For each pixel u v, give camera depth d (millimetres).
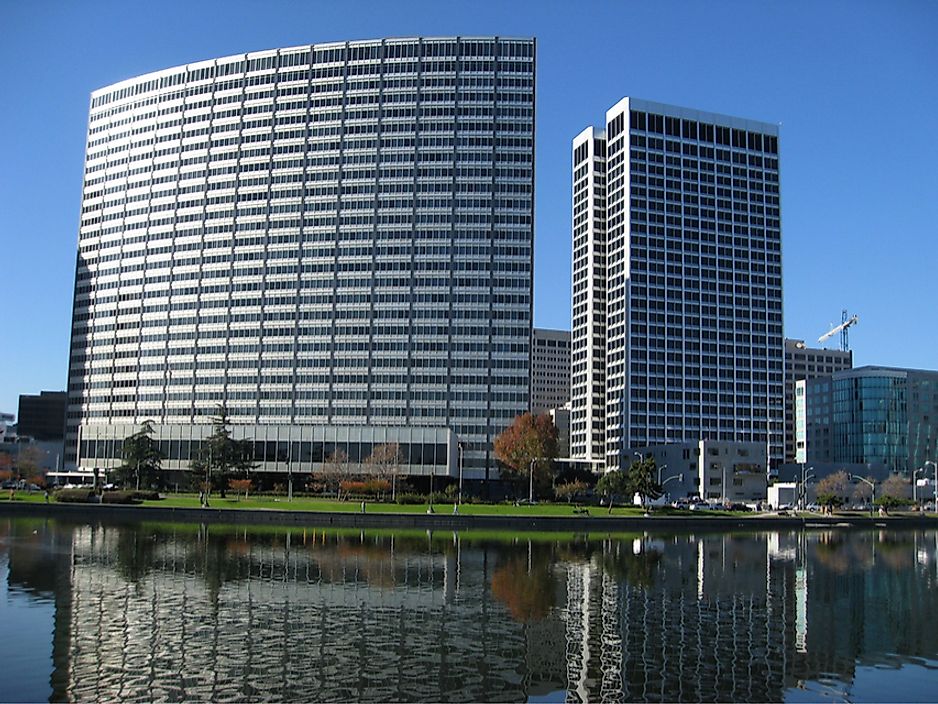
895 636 50469
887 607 60656
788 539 122875
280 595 58594
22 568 68938
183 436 192000
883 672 42312
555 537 112688
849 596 65438
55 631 46875
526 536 112500
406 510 133875
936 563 90875
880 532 145000
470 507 143500
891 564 89188
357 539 99938
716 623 53375
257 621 50250
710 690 39000
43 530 101938
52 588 59875
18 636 45594
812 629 52219
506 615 53906
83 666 40219
